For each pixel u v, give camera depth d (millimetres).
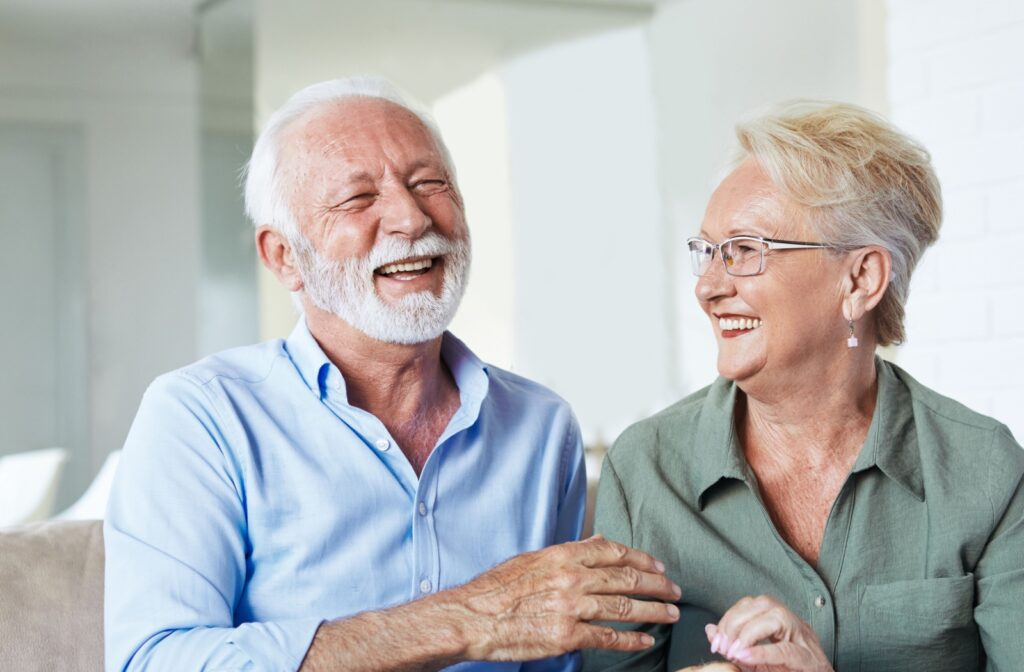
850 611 1479
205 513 1498
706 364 5133
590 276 5227
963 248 2809
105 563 1533
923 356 2906
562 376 5156
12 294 5801
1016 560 1457
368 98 1674
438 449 1604
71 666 1493
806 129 1485
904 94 2980
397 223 1572
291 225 1629
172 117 5805
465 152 5156
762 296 1471
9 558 1533
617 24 5172
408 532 1583
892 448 1505
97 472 5926
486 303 5129
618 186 5199
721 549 1527
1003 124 2719
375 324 1581
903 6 2986
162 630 1420
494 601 1367
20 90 5730
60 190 5816
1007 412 2703
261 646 1345
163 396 1570
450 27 5172
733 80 4652
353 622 1372
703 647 1521
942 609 1454
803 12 4020
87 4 5340
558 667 1647
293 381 1613
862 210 1469
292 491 1546
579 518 1756
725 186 1521
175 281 5918
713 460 1550
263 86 5504
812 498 1547
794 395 1518
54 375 5871
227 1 5246
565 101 5215
